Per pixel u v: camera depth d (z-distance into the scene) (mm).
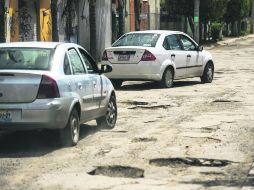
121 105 30812
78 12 65250
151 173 16031
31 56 19844
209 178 15430
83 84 20812
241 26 163000
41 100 18641
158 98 33438
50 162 17438
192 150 18828
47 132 22906
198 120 25188
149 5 95188
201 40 110562
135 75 37781
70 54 20969
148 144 20016
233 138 20938
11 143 20688
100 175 15953
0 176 15797
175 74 39812
